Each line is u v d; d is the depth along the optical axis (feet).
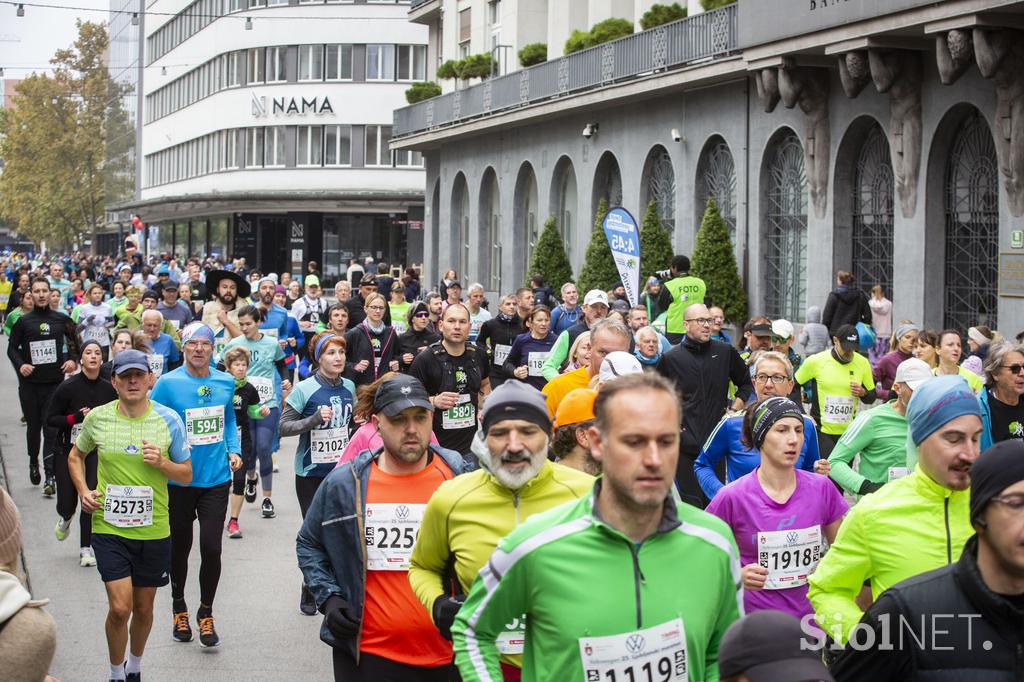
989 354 38.27
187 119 329.72
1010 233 81.05
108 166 397.80
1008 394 37.93
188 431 40.40
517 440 22.89
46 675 15.89
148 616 35.88
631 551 17.80
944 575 17.70
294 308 104.88
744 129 109.81
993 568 17.21
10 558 16.66
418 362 50.70
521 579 18.19
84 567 49.80
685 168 119.44
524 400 23.09
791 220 106.22
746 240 110.22
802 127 101.65
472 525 23.56
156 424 35.65
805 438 36.86
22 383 67.56
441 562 24.21
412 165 278.67
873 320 89.40
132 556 35.47
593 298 60.44
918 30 82.89
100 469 35.40
